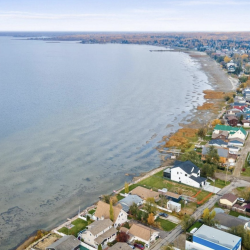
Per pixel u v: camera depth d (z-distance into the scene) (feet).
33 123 480.64
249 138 426.10
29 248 217.77
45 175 329.52
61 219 256.32
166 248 202.80
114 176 331.16
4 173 329.31
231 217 229.86
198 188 295.48
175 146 403.54
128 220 244.42
